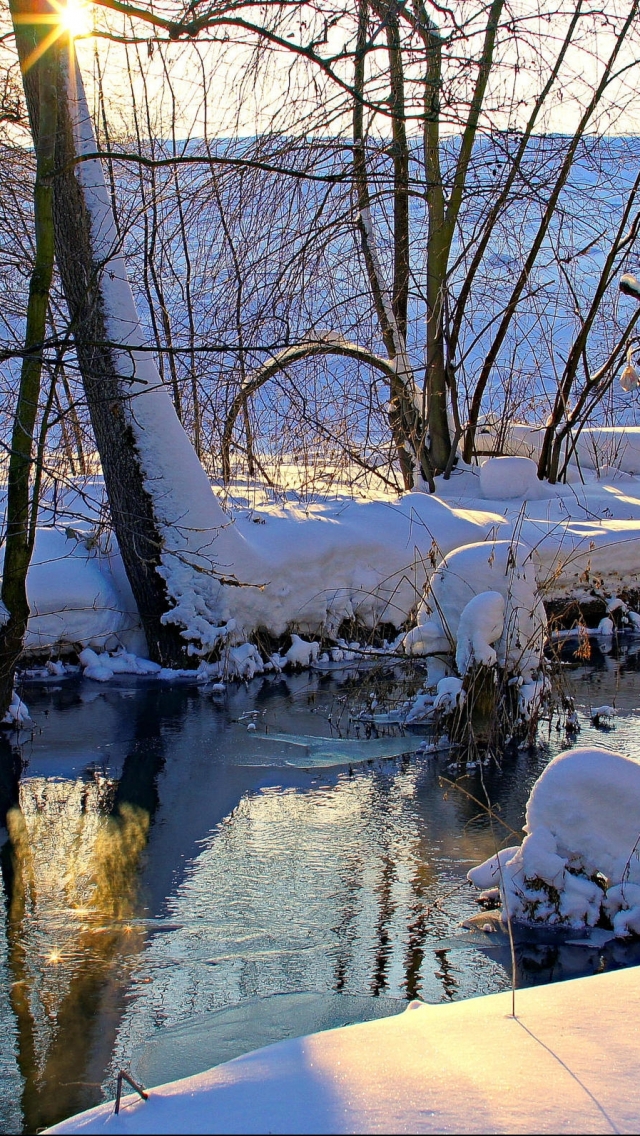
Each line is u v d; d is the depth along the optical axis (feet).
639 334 49.24
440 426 47.55
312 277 38.17
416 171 44.39
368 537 37.19
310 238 37.37
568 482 50.80
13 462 25.36
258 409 42.14
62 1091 12.17
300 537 36.17
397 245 45.16
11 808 22.40
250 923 16.85
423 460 46.50
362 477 48.06
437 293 44.93
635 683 32.71
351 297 40.19
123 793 23.21
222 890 18.21
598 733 27.37
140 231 43.24
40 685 32.42
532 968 15.07
